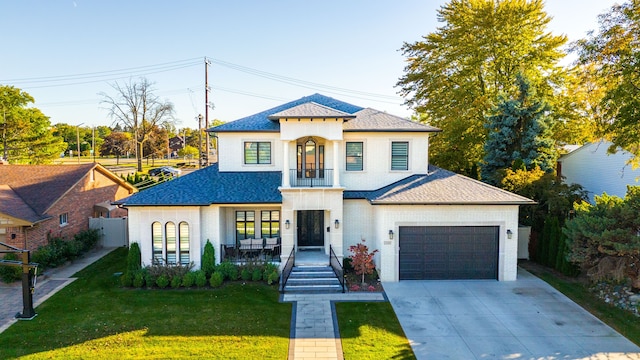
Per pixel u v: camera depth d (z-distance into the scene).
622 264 14.27
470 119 31.39
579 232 15.54
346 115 18.89
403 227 18.36
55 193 21.91
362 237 20.27
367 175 20.89
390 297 16.19
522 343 12.29
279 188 18.83
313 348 11.84
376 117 22.31
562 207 20.56
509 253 18.41
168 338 12.30
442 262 18.53
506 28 28.73
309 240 21.53
